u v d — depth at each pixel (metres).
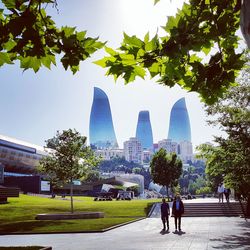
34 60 3.68
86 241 18.34
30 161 124.94
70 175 34.50
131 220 30.83
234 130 21.00
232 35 3.44
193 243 16.31
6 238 21.56
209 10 3.37
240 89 20.72
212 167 22.73
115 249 15.13
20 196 66.44
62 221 29.56
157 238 18.62
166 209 22.98
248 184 22.22
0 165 61.59
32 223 28.47
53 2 3.67
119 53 3.18
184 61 3.49
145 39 3.13
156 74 3.51
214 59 3.45
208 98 3.67
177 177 75.62
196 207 38.88
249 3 1.69
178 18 3.29
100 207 43.19
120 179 111.88
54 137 35.19
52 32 3.63
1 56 3.68
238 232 20.59
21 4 3.62
